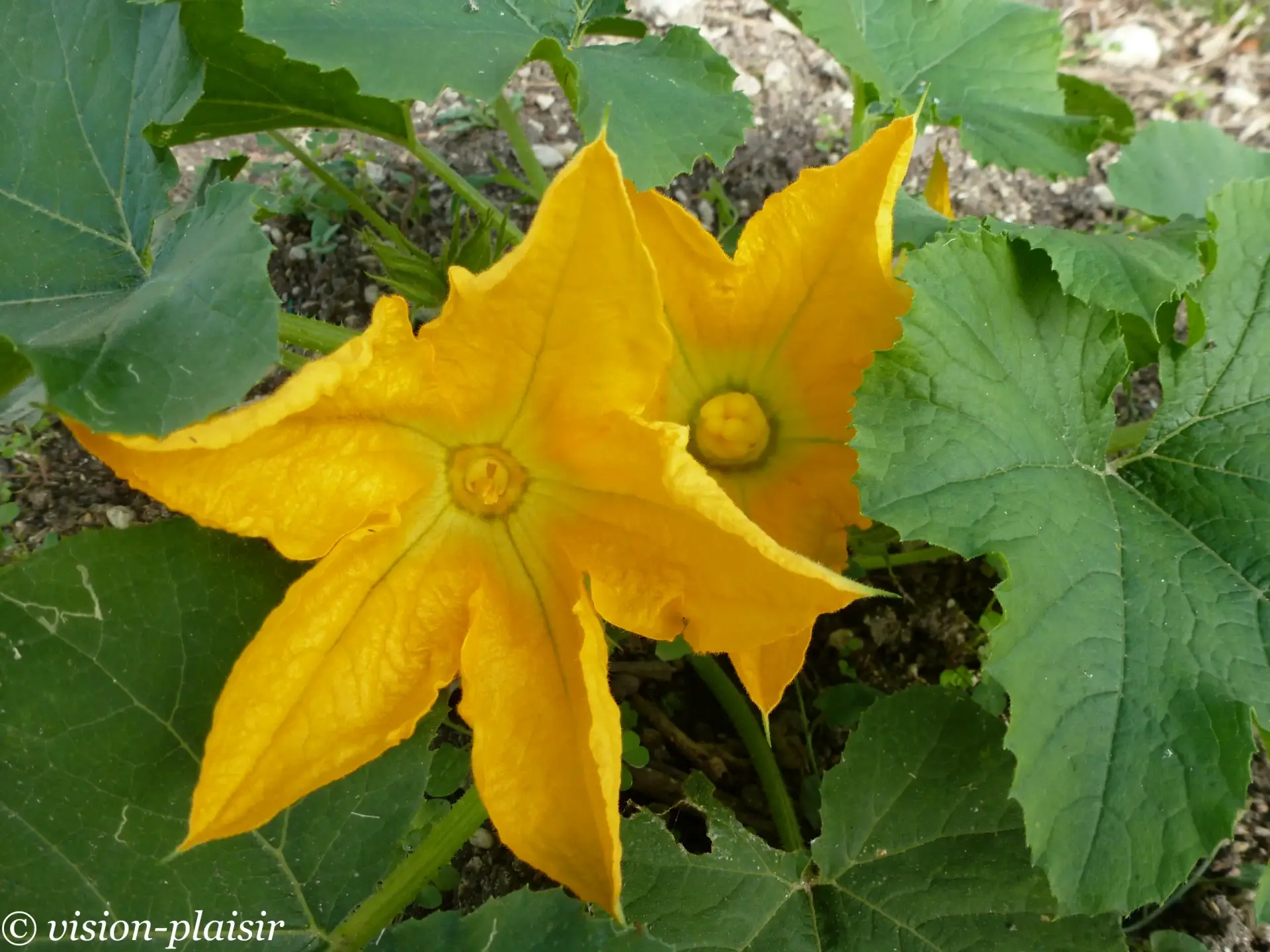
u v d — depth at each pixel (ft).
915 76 1.25
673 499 0.68
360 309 1.47
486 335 0.68
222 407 0.60
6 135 0.84
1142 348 1.09
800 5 1.13
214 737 0.63
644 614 0.74
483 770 0.71
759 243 0.80
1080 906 0.74
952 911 0.90
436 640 0.74
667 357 0.68
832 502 0.91
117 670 0.76
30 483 1.30
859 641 1.26
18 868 0.72
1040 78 1.26
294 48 0.77
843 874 0.93
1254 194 0.96
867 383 0.81
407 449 0.73
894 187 0.74
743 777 1.16
